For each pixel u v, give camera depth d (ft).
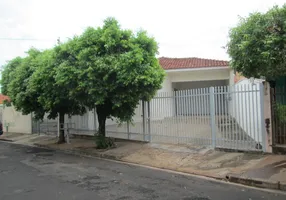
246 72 26.48
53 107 48.19
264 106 29.66
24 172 28.71
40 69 43.68
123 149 40.11
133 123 43.68
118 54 35.78
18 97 49.88
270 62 23.31
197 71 74.28
